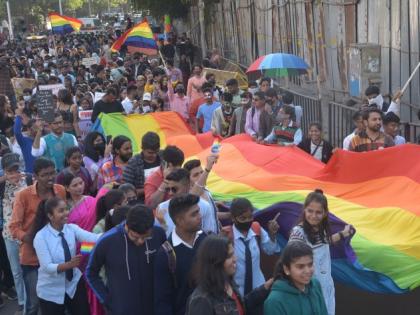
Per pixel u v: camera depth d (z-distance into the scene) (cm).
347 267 633
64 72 2530
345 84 1533
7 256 905
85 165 951
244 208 598
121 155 870
